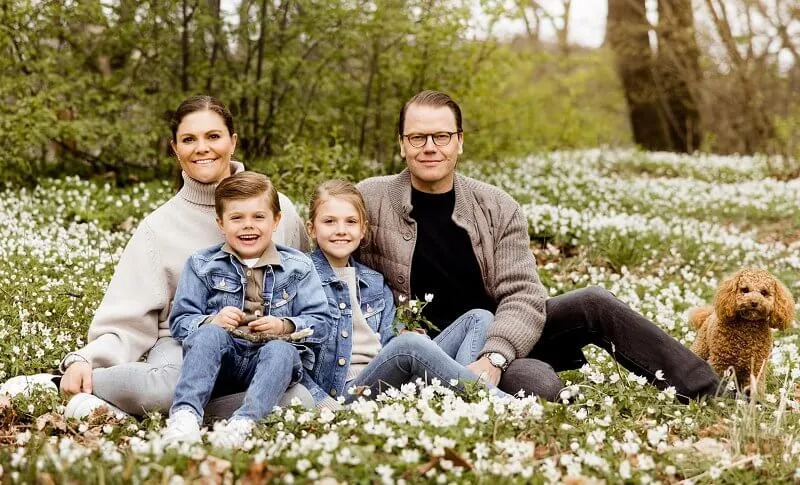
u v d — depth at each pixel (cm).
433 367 392
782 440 354
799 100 1883
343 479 296
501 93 1397
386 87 1131
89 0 967
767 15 1700
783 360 514
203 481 290
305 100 1086
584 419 371
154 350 412
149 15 991
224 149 434
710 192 1270
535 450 343
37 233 756
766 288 435
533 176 1257
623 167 1588
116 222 856
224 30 1015
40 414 388
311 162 943
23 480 285
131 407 391
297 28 1024
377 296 442
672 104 2083
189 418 347
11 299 551
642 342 408
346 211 431
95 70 1062
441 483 295
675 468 331
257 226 400
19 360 450
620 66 2097
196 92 1016
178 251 424
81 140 962
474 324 425
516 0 1077
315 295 405
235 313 378
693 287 741
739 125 1964
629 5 2023
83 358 398
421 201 458
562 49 2536
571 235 852
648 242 850
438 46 1082
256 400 359
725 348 451
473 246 448
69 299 556
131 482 284
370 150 1146
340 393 414
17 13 945
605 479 315
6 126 916
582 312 418
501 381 413
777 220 1116
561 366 448
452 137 445
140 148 1005
